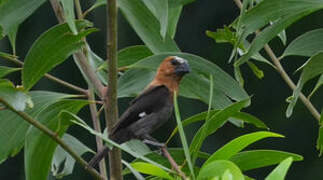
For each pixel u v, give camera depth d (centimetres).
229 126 2312
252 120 984
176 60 1196
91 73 1051
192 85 1062
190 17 2389
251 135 812
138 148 1111
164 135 2152
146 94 1182
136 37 2138
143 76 1062
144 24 1066
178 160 1005
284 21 964
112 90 926
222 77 1039
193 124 2081
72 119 910
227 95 1037
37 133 966
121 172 923
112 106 930
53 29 916
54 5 1082
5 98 857
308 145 2341
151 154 1015
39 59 923
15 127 1020
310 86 2294
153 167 841
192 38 2381
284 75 1106
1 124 1018
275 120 2366
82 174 2078
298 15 971
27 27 2039
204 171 764
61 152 1066
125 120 1148
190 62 1045
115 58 918
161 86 1191
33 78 927
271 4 957
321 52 930
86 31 919
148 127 1167
